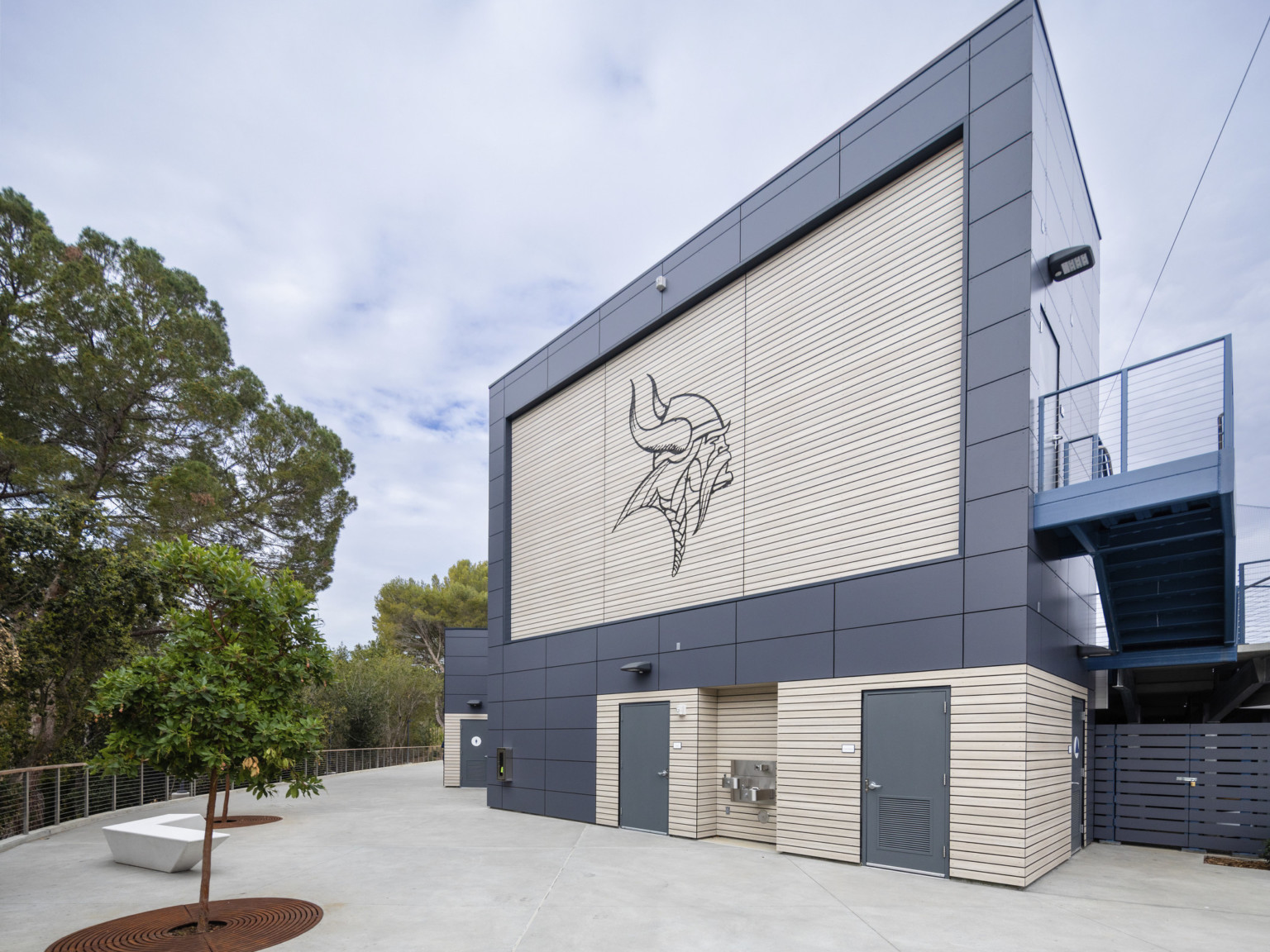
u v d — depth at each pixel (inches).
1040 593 317.7
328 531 981.8
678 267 506.6
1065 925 233.5
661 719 472.4
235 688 222.2
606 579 544.4
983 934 223.1
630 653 506.0
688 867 341.4
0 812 437.7
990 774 297.9
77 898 283.4
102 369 733.9
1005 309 321.4
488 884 303.9
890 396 369.1
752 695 432.5
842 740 359.3
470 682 901.8
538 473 639.8
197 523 766.5
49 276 747.4
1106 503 298.0
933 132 360.2
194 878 323.3
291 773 242.1
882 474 366.9
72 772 536.4
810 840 366.0
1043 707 313.0
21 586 559.2
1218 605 369.7
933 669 325.1
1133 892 281.0
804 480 406.9
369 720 1293.1
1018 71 329.7
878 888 290.2
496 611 659.4
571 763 545.0
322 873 332.8
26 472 652.7
